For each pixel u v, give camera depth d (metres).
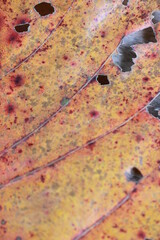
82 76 0.25
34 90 0.25
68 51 0.26
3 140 0.25
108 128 0.25
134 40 0.26
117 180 0.24
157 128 0.24
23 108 0.25
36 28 0.26
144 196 0.24
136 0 0.26
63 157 0.24
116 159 0.24
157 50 0.26
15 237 0.23
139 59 0.26
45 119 0.25
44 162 0.24
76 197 0.24
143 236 0.23
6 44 0.26
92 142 0.24
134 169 0.24
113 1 0.26
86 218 0.23
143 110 0.25
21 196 0.24
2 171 0.24
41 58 0.26
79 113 0.25
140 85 0.25
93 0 0.26
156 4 0.26
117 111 0.25
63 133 0.25
